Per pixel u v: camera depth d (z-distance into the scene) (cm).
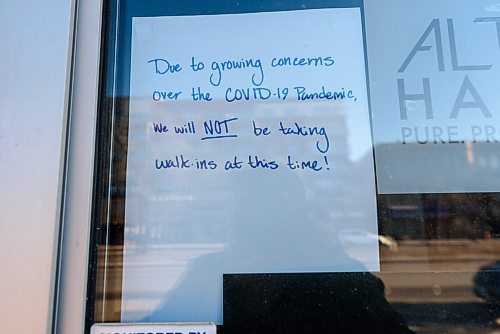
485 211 82
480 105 85
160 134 85
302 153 84
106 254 82
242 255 82
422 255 81
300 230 82
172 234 82
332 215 82
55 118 81
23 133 80
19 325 74
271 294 81
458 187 82
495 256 80
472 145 83
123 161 84
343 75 86
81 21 86
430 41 87
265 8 88
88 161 81
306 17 88
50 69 83
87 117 83
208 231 83
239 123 86
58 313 77
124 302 80
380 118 85
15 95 82
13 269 76
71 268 78
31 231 77
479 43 86
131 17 89
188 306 81
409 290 80
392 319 79
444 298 79
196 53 88
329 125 85
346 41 87
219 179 84
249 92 86
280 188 84
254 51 87
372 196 83
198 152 85
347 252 81
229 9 89
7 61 83
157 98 86
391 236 82
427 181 83
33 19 84
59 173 79
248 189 84
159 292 81
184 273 81
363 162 84
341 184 83
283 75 87
